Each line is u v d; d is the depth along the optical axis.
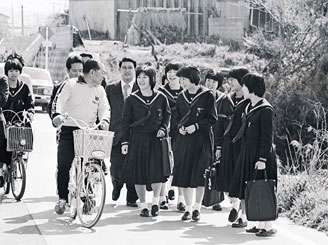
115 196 11.31
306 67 19.84
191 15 42.72
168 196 11.73
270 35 28.33
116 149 11.20
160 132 10.09
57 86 11.02
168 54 42.72
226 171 9.73
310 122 18.50
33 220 9.66
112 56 44.12
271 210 8.66
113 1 44.22
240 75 9.83
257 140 8.95
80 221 9.32
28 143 10.98
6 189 11.75
